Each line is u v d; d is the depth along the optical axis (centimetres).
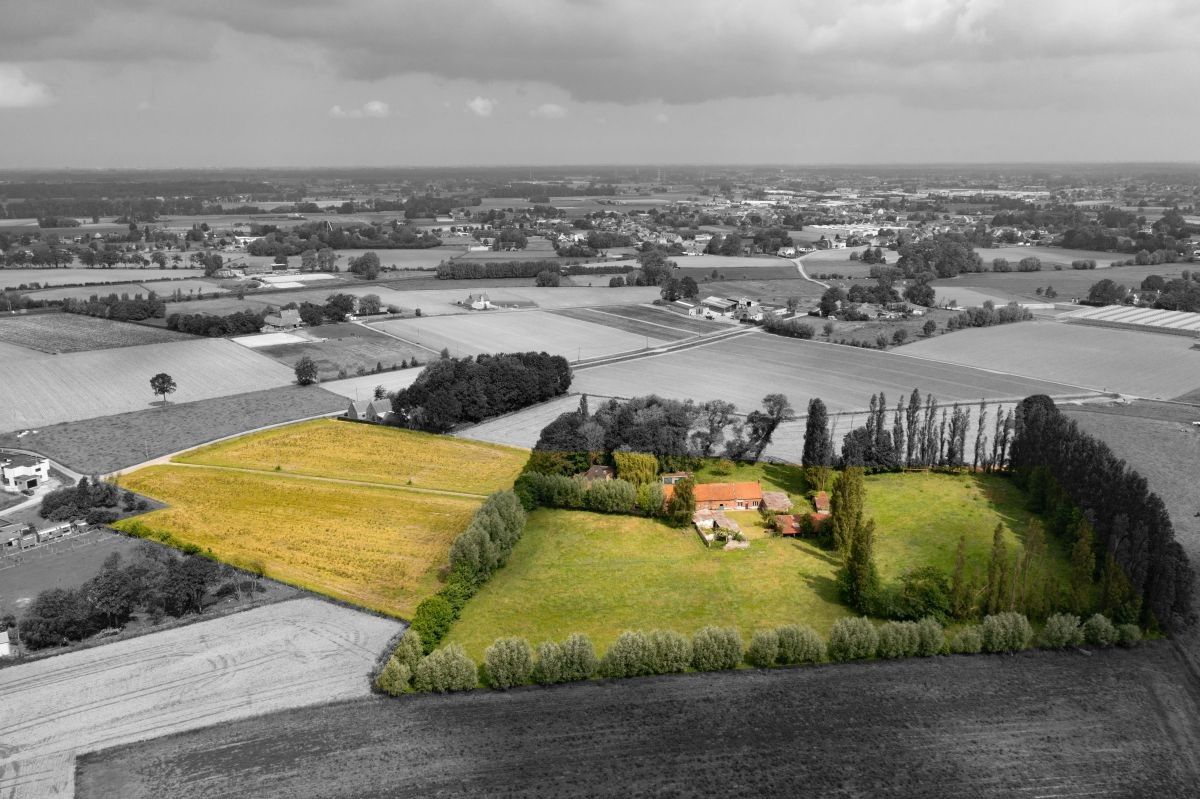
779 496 15150
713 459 17138
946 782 8381
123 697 9700
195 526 14000
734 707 9569
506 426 19425
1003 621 10606
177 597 11194
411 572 12550
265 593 11944
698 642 10250
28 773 8519
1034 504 14900
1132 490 12531
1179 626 10969
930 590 11194
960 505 15125
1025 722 9269
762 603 11856
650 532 14088
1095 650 10619
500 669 9831
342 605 11619
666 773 8500
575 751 8825
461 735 9069
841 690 9875
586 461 16488
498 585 12338
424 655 10306
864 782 8381
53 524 14038
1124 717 9350
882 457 16662
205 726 9206
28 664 10350
